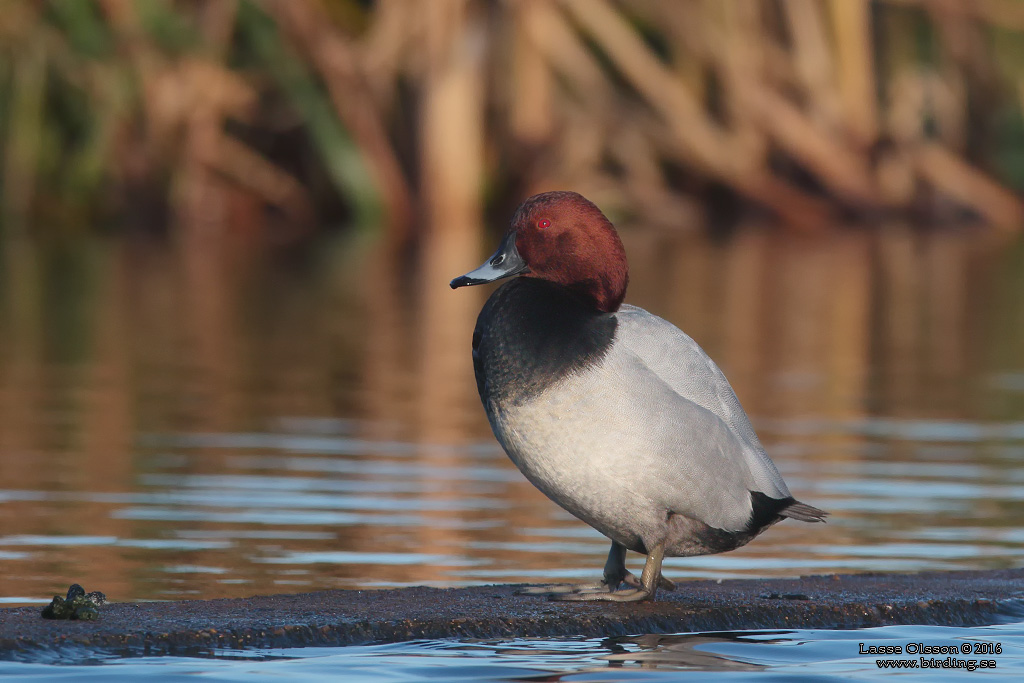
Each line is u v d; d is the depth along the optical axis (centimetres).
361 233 2816
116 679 464
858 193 3059
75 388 1211
